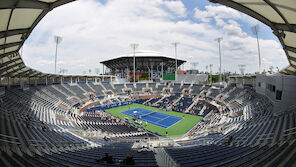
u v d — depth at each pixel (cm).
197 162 1025
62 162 977
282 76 2183
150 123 3903
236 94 4447
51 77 4803
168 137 2794
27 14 891
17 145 1084
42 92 4050
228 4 949
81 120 3478
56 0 864
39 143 1334
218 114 3912
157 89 7638
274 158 805
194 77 8538
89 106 5200
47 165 798
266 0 721
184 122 3962
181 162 1049
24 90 3531
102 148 1681
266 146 1152
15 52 1606
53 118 2805
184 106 5300
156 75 10138
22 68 2611
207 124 3406
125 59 9894
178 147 1892
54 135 1841
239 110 3309
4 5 637
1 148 899
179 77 8444
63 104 4200
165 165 1019
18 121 1753
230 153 1198
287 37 1047
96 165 943
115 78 8819
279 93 2198
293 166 711
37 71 3011
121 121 3931
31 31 1185
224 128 2505
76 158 1124
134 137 2688
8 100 2450
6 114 1784
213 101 4934
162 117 4431
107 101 5916
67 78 6262
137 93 7325
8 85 3191
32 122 1970
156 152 1530
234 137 1817
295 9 687
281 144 1053
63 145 1577
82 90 5878
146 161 1109
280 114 2028
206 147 1616
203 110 4719
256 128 1872
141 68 11012
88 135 2428
